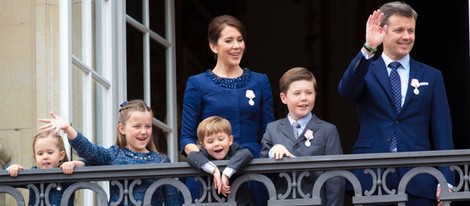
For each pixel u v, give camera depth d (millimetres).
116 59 22406
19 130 21000
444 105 18781
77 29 21297
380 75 18797
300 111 18484
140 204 17828
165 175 17797
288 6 31297
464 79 26422
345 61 31141
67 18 20562
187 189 17781
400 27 18781
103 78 21969
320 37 31172
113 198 18062
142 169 17812
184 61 28000
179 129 26859
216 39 19281
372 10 31062
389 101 18719
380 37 18141
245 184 18344
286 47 31203
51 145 18562
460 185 17656
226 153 18109
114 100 22141
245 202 18297
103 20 22203
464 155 17641
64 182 17922
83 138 18062
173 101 25000
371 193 17688
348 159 17672
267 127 18641
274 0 31266
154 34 24375
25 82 21094
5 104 21094
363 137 18781
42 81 21047
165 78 24875
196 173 17781
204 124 18109
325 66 31172
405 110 18688
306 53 31172
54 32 21172
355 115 31000
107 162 18281
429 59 27281
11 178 17875
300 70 18625
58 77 21047
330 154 18344
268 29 31234
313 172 18062
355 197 17672
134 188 18062
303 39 31172
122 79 22547
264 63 31141
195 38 28469
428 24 27328
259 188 18609
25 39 21188
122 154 18422
